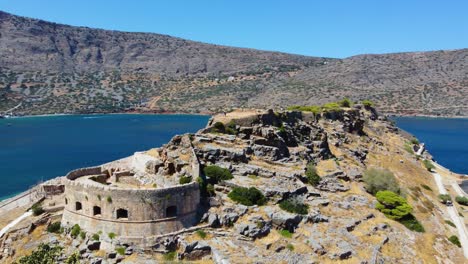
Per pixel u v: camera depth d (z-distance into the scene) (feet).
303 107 481.46
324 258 237.04
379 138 555.69
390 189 342.23
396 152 526.98
